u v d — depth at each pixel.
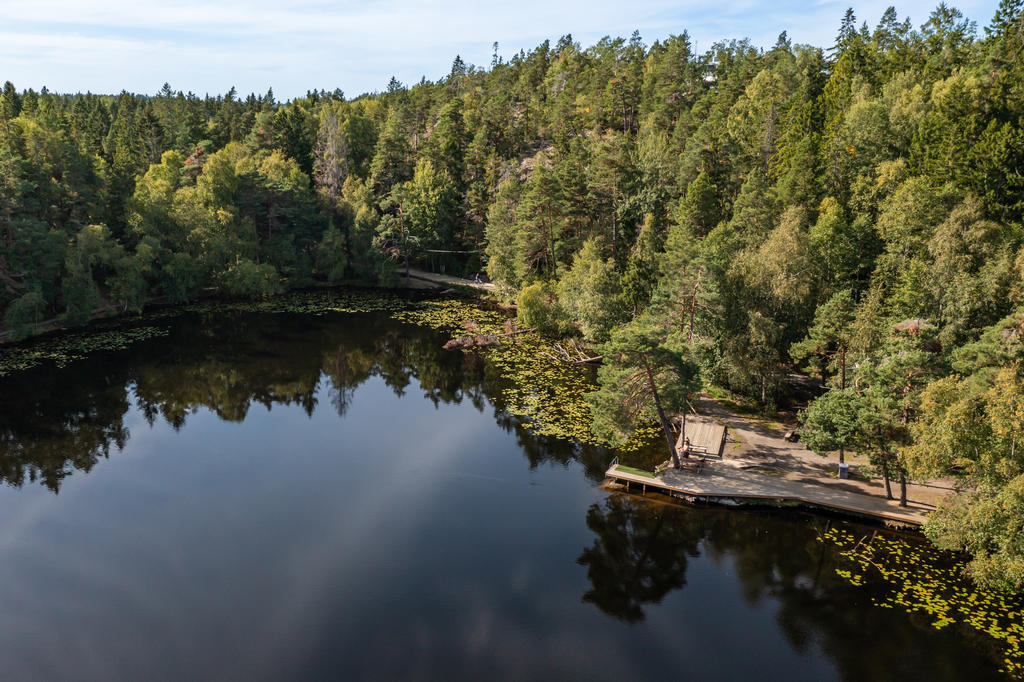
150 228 77.31
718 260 48.31
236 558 29.34
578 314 64.06
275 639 24.05
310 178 113.12
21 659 22.84
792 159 61.50
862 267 50.88
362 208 95.75
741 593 27.17
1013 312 36.38
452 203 105.31
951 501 27.97
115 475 37.72
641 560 29.69
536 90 162.75
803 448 40.03
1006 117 56.28
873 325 38.88
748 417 45.38
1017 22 70.50
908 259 46.97
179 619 25.14
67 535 31.05
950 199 46.97
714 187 64.75
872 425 30.88
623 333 33.91
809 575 28.30
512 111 140.38
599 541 31.27
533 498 35.47
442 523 32.75
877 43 104.19
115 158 89.12
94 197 80.75
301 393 53.22
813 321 45.12
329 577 28.00
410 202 100.81
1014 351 30.77
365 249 95.62
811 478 35.84
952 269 40.81
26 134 75.62
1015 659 22.88
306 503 34.69
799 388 50.22
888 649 23.62
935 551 29.72
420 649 23.66
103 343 64.88
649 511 33.94
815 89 96.25
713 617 25.66
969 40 85.38
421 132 138.88
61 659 22.84
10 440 42.22
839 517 32.62
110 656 23.05
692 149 76.12
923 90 69.62
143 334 68.81
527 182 107.06
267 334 70.88
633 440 42.38
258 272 85.50
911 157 57.56
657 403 35.75
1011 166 48.81
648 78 131.88
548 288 74.75
